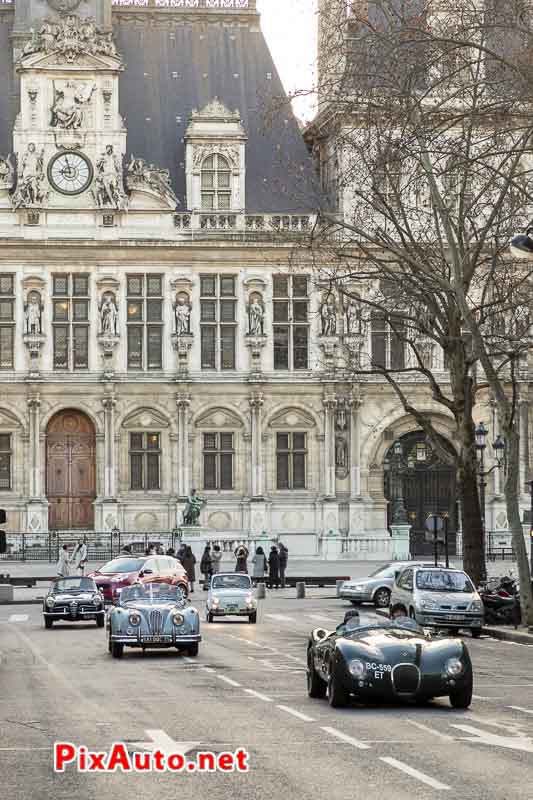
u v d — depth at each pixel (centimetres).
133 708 2970
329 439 10588
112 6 11400
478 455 10662
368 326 10594
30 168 10356
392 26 6141
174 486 10488
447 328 6450
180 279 10500
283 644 4912
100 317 10438
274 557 8531
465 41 5519
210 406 10538
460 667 2970
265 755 2298
